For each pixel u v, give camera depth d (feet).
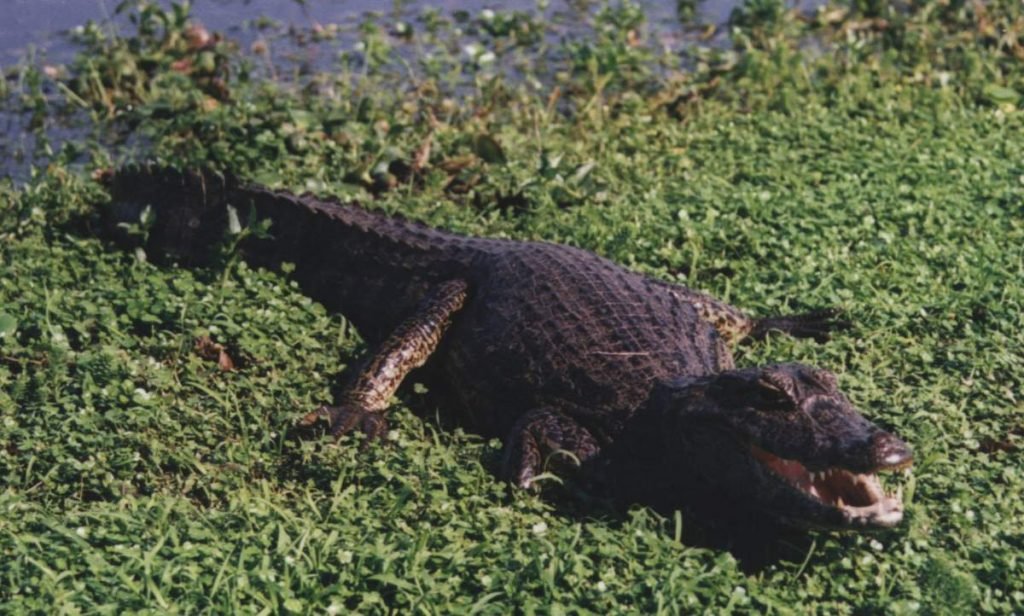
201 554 26.53
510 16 63.00
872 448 26.68
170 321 36.01
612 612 25.18
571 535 27.53
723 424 28.86
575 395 32.22
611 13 61.05
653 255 40.63
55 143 51.37
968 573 27.04
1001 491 29.71
